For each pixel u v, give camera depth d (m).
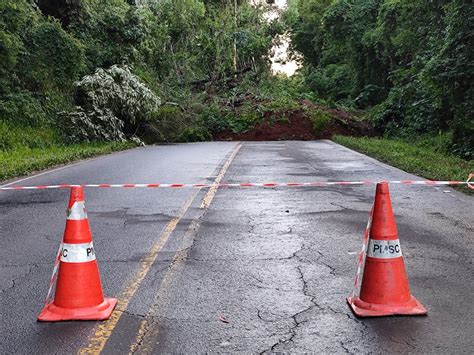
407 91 24.55
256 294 4.59
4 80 19.38
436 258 5.57
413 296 4.50
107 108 22.70
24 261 5.66
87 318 4.07
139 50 29.33
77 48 22.86
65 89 22.86
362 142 21.25
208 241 6.33
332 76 41.31
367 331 3.85
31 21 21.92
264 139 28.28
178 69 35.25
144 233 6.76
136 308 4.32
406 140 23.00
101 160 16.31
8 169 12.38
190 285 4.83
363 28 33.47
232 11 43.66
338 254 5.74
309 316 4.12
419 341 3.69
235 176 12.06
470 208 8.18
